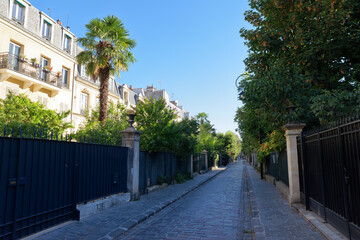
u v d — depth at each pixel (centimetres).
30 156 494
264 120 1073
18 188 460
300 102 893
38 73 1941
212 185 1622
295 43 870
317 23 827
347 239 438
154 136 1205
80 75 2527
